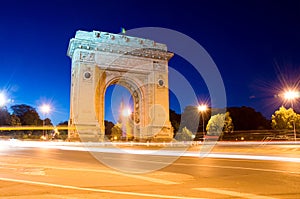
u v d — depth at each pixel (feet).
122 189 38.01
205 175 51.44
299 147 140.77
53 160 77.46
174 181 44.98
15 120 422.41
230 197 33.73
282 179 47.09
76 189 37.63
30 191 36.22
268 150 121.29
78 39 251.60
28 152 112.37
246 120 342.23
